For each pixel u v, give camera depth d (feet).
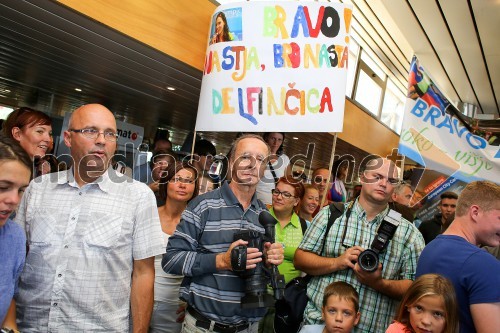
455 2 17.79
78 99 18.49
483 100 31.68
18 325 4.71
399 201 11.48
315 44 7.90
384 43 22.71
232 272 5.31
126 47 10.55
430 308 4.72
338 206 6.91
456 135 10.31
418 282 4.96
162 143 12.92
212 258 5.13
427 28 20.40
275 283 4.98
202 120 8.39
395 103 30.63
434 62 25.09
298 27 7.95
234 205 5.65
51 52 11.90
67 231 4.74
